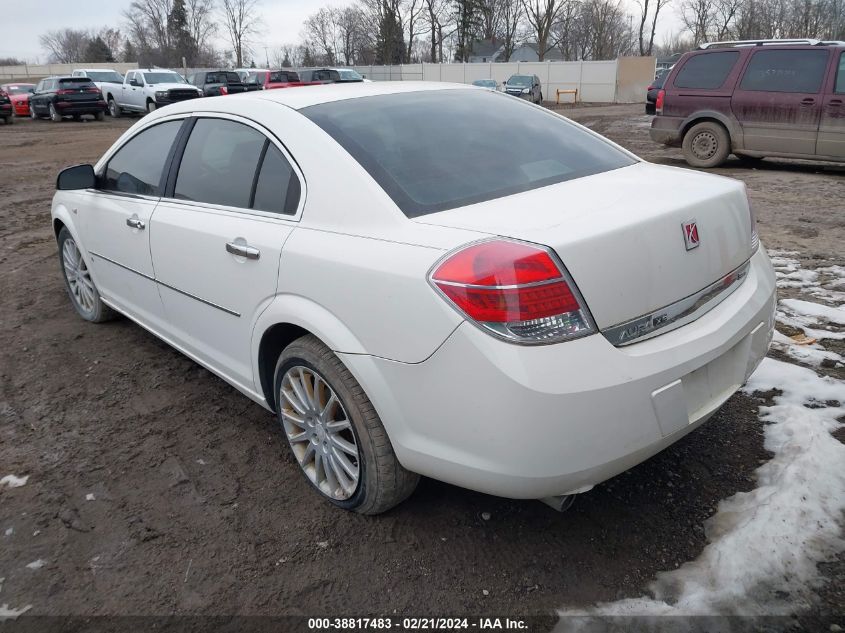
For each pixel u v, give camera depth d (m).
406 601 2.25
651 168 2.92
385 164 2.51
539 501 2.69
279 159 2.78
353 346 2.31
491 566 2.37
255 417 3.48
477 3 62.59
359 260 2.28
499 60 75.44
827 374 3.52
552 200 2.33
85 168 3.99
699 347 2.22
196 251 3.09
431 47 68.19
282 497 2.81
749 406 3.24
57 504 2.81
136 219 3.59
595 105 37.34
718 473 2.77
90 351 4.37
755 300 2.54
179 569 2.43
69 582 2.38
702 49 10.06
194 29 77.69
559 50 76.81
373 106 2.92
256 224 2.78
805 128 9.24
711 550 2.33
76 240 4.44
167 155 3.52
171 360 4.19
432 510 2.67
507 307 1.93
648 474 2.80
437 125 2.87
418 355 2.11
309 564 2.43
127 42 88.56
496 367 1.94
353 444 2.55
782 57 9.35
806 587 2.16
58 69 68.50
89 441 3.29
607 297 2.03
